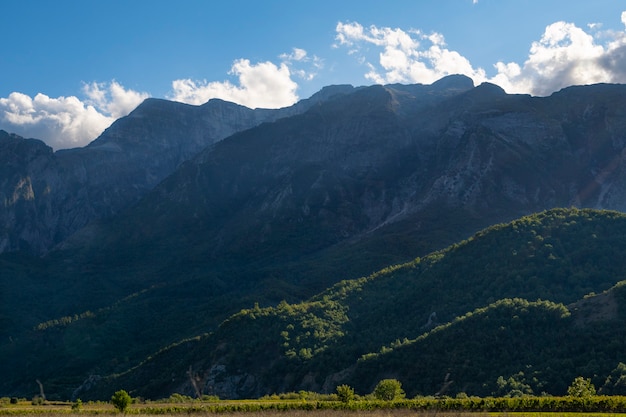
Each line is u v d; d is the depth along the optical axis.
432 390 121.75
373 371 138.25
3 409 116.75
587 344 116.56
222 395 161.75
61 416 101.06
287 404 99.00
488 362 122.06
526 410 82.62
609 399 80.75
